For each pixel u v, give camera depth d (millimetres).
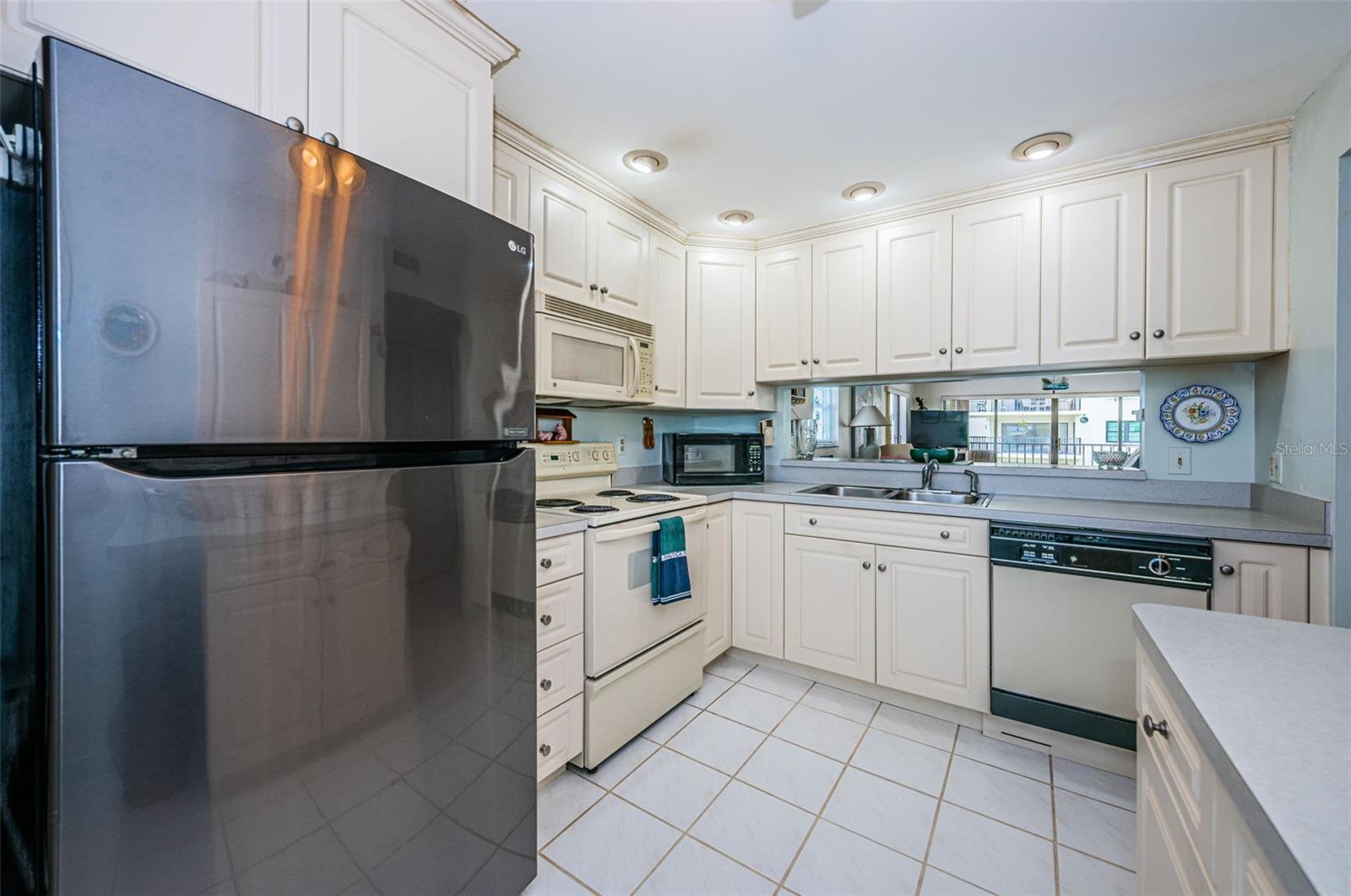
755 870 1401
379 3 1162
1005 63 1510
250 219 773
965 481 2566
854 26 1371
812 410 3148
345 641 891
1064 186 2104
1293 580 1569
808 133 1861
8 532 706
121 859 680
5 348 707
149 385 685
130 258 669
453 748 1092
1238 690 656
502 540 1186
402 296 975
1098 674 1805
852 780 1755
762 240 2840
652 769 1813
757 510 2537
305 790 850
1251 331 1803
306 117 1038
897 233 2463
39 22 746
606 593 1817
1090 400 2412
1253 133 1792
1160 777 801
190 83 889
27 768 710
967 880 1367
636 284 2402
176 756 716
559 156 1979
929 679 2115
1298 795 472
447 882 1090
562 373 2004
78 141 632
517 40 1416
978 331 2273
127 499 671
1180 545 1694
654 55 1482
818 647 2377
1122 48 1441
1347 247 1491
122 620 672
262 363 787
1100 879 1364
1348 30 1361
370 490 922
